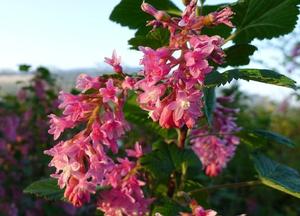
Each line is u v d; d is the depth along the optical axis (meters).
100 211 0.21
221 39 0.14
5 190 0.41
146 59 0.14
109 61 0.15
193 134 0.22
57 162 0.15
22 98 0.45
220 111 0.21
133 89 0.15
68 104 0.15
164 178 0.19
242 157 0.39
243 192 0.52
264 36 0.20
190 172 0.19
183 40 0.14
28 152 0.43
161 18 0.15
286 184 0.19
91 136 0.15
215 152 0.22
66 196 0.15
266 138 0.21
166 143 0.19
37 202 0.39
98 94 0.15
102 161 0.15
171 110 0.14
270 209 0.52
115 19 0.20
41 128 0.42
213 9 0.19
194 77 0.14
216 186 0.19
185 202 0.18
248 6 0.18
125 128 0.15
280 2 0.18
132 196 0.17
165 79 0.14
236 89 0.49
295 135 0.68
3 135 0.43
